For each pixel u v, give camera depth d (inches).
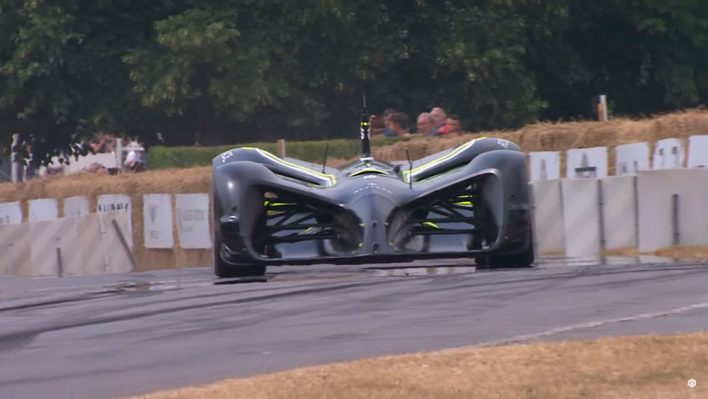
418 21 3713.1
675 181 1617.9
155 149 2866.6
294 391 689.0
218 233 1272.1
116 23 3597.4
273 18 3533.5
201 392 705.0
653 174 1633.9
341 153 2637.8
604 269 1220.5
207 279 1357.0
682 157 1822.1
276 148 2736.2
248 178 1252.5
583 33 4210.1
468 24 3666.3
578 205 1743.4
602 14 4092.0
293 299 1087.0
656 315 912.3
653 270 1189.7
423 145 2208.4
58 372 823.1
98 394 748.0
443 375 706.8
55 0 3484.3
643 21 3959.2
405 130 2524.6
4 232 2551.7
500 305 1001.5
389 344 853.2
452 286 1120.8
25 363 864.3
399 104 3713.1
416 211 1269.7
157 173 2519.7
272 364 806.5
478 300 1032.8
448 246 1251.2
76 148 3873.0
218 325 973.2
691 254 1544.0
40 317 1083.9
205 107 3545.8
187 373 794.8
